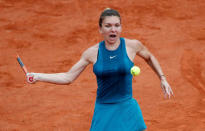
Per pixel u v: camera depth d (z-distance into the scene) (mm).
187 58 34656
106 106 15312
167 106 26375
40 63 35000
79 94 28844
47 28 43344
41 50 37938
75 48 38219
